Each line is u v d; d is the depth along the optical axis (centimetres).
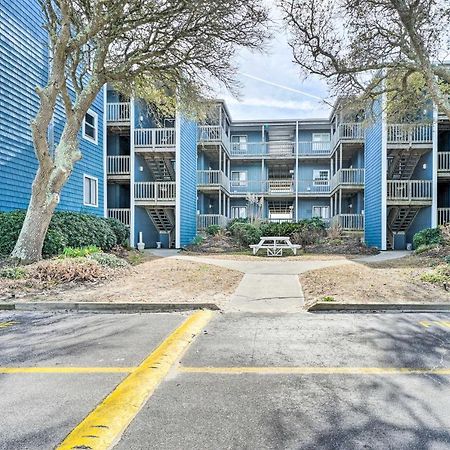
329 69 1188
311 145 2755
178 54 1105
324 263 1319
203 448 246
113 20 965
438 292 772
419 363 405
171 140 1980
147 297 754
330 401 314
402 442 252
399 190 1905
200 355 435
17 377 366
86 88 1056
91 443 251
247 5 995
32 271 879
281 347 466
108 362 407
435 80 1107
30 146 1259
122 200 2162
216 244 1995
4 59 1132
